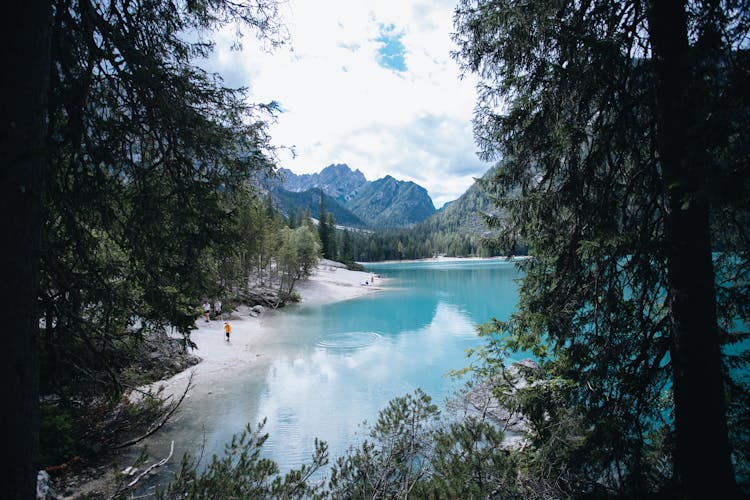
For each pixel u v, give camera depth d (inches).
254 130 176.6
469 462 182.1
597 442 177.2
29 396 88.7
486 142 220.8
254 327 1140.5
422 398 213.5
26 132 88.8
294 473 175.9
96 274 154.9
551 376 217.6
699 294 160.4
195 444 422.9
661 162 166.6
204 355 785.6
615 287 190.5
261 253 1713.8
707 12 136.9
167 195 161.9
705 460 158.9
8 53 86.9
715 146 125.1
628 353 190.4
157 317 170.1
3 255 84.8
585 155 195.2
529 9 187.3
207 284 177.2
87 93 143.5
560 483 178.4
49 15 96.0
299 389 625.0
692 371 161.3
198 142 159.8
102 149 147.8
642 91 183.8
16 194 86.4
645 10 173.3
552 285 217.5
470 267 4323.3
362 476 183.3
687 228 161.5
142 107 157.8
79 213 157.2
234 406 548.7
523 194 221.8
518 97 199.9
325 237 3814.0
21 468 85.9
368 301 1770.4
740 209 119.1
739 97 118.0
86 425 331.9
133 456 358.6
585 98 184.4
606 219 186.5
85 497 224.5
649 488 174.7
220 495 155.0
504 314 1355.8
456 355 835.4
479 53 212.7
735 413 177.0
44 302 143.3
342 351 873.5
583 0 185.2
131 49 139.6
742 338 176.9
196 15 173.0
